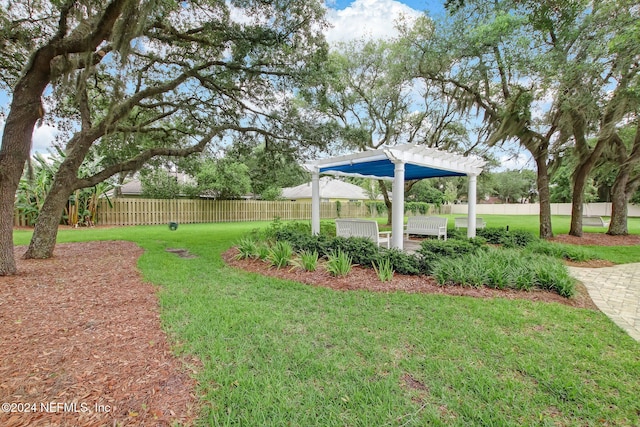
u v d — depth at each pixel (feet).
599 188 87.51
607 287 16.39
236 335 9.46
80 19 15.90
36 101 16.52
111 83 23.04
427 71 32.48
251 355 8.29
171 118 31.45
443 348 8.79
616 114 25.39
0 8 17.66
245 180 64.13
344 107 40.75
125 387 6.77
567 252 23.36
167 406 6.22
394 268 17.16
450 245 18.37
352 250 19.13
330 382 7.14
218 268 18.57
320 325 10.30
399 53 34.06
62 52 15.62
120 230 40.40
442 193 111.65
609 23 22.26
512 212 109.19
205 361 7.94
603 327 10.50
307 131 28.22
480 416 6.10
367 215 83.20
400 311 11.66
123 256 21.94
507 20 22.70
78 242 28.73
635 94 23.27
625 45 20.43
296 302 12.62
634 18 20.83
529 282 14.57
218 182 59.88
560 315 11.44
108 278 15.89
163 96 28.37
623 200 36.58
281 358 8.13
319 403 6.41
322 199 84.58
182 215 55.62
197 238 32.30
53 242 21.39
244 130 28.40
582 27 23.22
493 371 7.68
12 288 13.75
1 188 15.79
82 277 16.01
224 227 46.85
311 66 23.32
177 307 11.78
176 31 21.18
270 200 73.87
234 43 21.48
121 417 5.86
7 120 16.17
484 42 25.36
